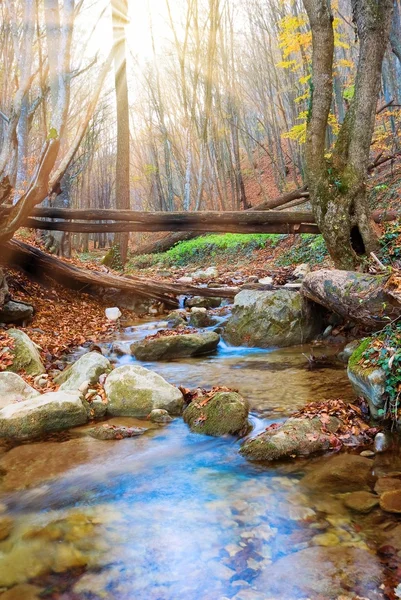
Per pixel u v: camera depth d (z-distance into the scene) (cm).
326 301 636
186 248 2097
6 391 486
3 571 233
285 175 2934
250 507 286
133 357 728
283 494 299
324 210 726
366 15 699
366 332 694
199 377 598
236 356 714
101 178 4784
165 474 341
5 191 764
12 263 1006
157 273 1673
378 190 1444
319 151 727
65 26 900
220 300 1080
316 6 684
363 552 236
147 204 4706
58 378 568
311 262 1282
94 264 1434
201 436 411
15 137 1100
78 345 776
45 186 803
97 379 538
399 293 500
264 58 2770
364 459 339
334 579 217
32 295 969
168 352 722
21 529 272
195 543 252
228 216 1048
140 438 412
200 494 307
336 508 277
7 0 1490
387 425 391
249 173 3556
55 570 234
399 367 392
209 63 2422
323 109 714
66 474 344
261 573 225
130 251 2712
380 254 700
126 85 1747
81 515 286
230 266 1656
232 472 338
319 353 679
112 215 1092
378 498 284
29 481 334
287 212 1028
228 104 2678
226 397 439
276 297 780
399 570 221
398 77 1944
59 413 438
